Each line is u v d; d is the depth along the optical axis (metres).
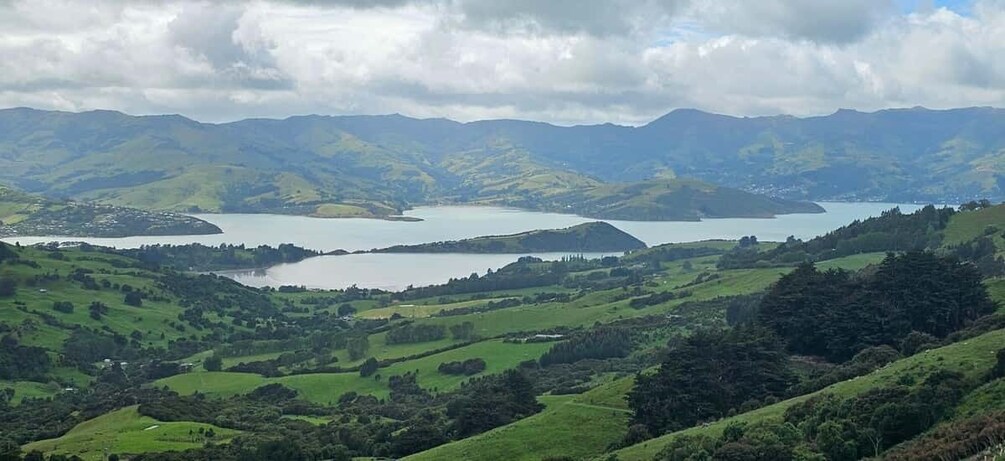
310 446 133.12
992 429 67.38
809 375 137.50
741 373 124.75
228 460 123.44
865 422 82.31
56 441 142.00
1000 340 100.88
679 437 97.69
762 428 88.50
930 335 134.25
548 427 120.44
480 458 111.12
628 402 125.62
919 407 80.00
